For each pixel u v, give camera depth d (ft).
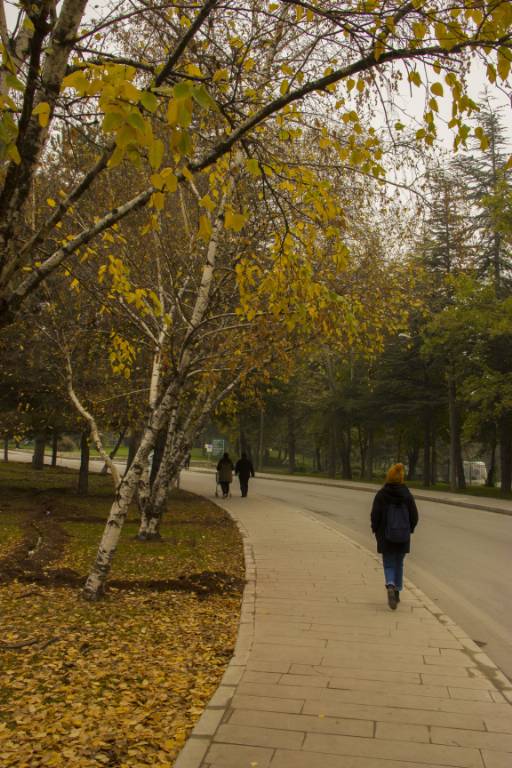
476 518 72.79
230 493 100.22
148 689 18.43
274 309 25.18
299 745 14.40
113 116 11.13
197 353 43.55
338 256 24.40
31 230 22.34
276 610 26.94
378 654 21.11
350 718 15.93
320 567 36.86
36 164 14.75
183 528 56.08
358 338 45.57
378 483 143.54
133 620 26.14
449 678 18.90
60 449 252.42
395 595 27.35
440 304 110.32
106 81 11.55
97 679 19.19
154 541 48.19
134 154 11.62
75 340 39.14
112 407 60.39
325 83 16.34
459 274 102.63
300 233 24.53
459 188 40.27
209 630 24.84
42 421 71.20
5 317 15.48
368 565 37.58
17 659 20.94
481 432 127.03
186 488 111.14
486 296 101.60
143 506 49.16
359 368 163.22
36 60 13.91
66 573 35.01
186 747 14.25
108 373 59.36
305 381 152.87
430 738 14.85
